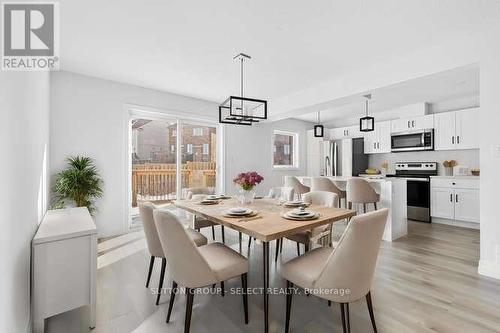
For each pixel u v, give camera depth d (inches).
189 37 100.7
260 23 91.3
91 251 67.6
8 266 45.1
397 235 146.7
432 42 105.5
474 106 182.9
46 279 62.2
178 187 184.7
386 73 125.0
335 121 281.9
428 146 195.3
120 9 82.4
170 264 65.6
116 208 151.5
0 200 41.6
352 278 55.8
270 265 110.0
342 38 102.0
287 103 182.9
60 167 132.4
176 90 168.7
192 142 192.5
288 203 100.3
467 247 130.6
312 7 82.4
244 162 219.0
